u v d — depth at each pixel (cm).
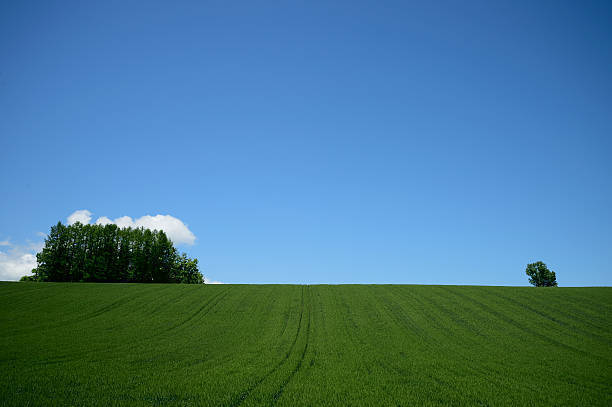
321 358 1878
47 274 6450
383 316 3048
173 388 1346
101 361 1734
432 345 2216
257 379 1473
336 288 4297
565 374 1625
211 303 3488
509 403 1245
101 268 6694
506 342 2302
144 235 7250
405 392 1341
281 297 3788
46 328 2488
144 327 2609
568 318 2923
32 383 1371
